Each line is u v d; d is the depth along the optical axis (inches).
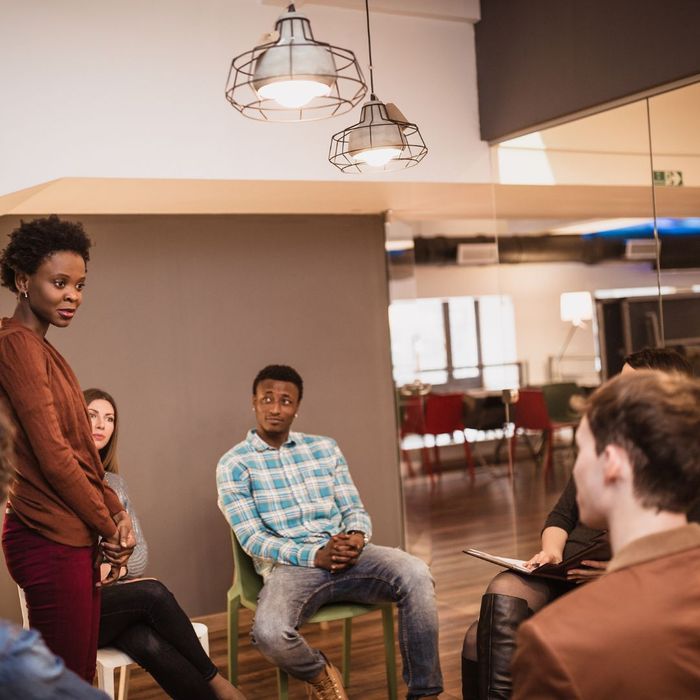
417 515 211.9
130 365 180.4
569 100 159.3
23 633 44.4
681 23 138.2
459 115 175.5
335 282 201.6
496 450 380.2
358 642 169.5
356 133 125.4
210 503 186.7
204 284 187.8
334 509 147.0
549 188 169.6
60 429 89.4
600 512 50.6
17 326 89.4
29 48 139.0
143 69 146.8
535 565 110.4
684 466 47.8
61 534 89.3
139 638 114.3
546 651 45.0
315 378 198.5
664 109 144.4
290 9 101.3
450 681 146.5
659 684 44.4
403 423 210.4
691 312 141.0
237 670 142.8
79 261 93.3
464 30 177.2
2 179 137.3
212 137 151.9
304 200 181.5
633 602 46.0
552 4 160.9
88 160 143.0
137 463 180.5
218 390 188.2
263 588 132.8
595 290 164.7
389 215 207.0
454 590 202.1
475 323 443.2
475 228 378.6
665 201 144.6
